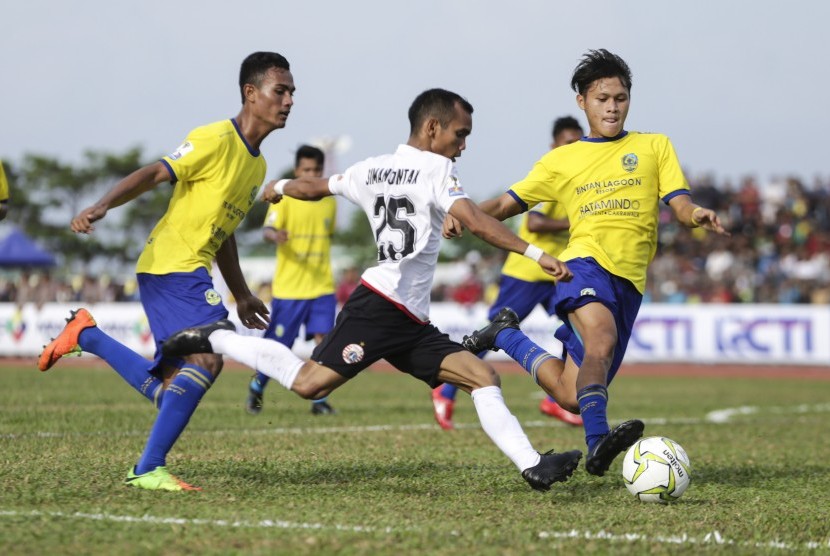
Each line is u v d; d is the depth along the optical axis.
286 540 16.08
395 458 27.48
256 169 23.14
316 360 21.05
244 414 41.16
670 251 115.62
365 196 21.50
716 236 115.81
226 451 28.11
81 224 20.86
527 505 20.30
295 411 44.03
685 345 90.56
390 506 19.55
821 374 85.31
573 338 23.56
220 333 21.08
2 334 101.75
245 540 16.03
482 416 20.88
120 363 22.70
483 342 24.27
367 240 144.38
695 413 47.97
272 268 120.38
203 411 41.94
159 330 22.22
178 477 22.61
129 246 154.12
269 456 27.19
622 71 24.16
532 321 86.62
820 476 26.28
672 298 101.94
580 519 18.73
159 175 21.81
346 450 29.22
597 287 23.08
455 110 21.00
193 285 22.11
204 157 22.20
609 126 24.02
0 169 32.34
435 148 21.14
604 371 21.92
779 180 122.44
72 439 29.91
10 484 20.89
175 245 22.38
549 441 34.75
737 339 89.06
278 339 45.34
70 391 52.88
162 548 15.41
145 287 22.50
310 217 44.94
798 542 17.28
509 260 40.25
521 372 86.94
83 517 17.55
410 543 16.08
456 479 23.70
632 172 23.83
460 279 123.38
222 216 22.61
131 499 19.48
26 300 106.12
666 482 21.00
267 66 22.83
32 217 154.62
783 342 87.75
